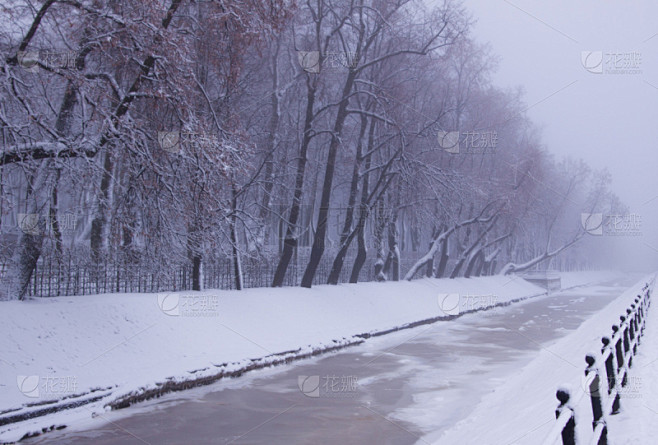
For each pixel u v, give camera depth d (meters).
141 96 15.27
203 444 11.01
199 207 17.42
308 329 23.05
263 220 26.69
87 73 14.91
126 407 13.53
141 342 16.19
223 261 24.81
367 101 31.70
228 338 19.00
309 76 27.22
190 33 17.14
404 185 33.09
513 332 29.14
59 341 14.27
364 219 31.31
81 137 14.67
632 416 8.52
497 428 10.40
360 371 18.53
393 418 12.97
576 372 14.23
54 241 16.91
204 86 20.14
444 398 14.88
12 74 13.23
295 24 27.89
